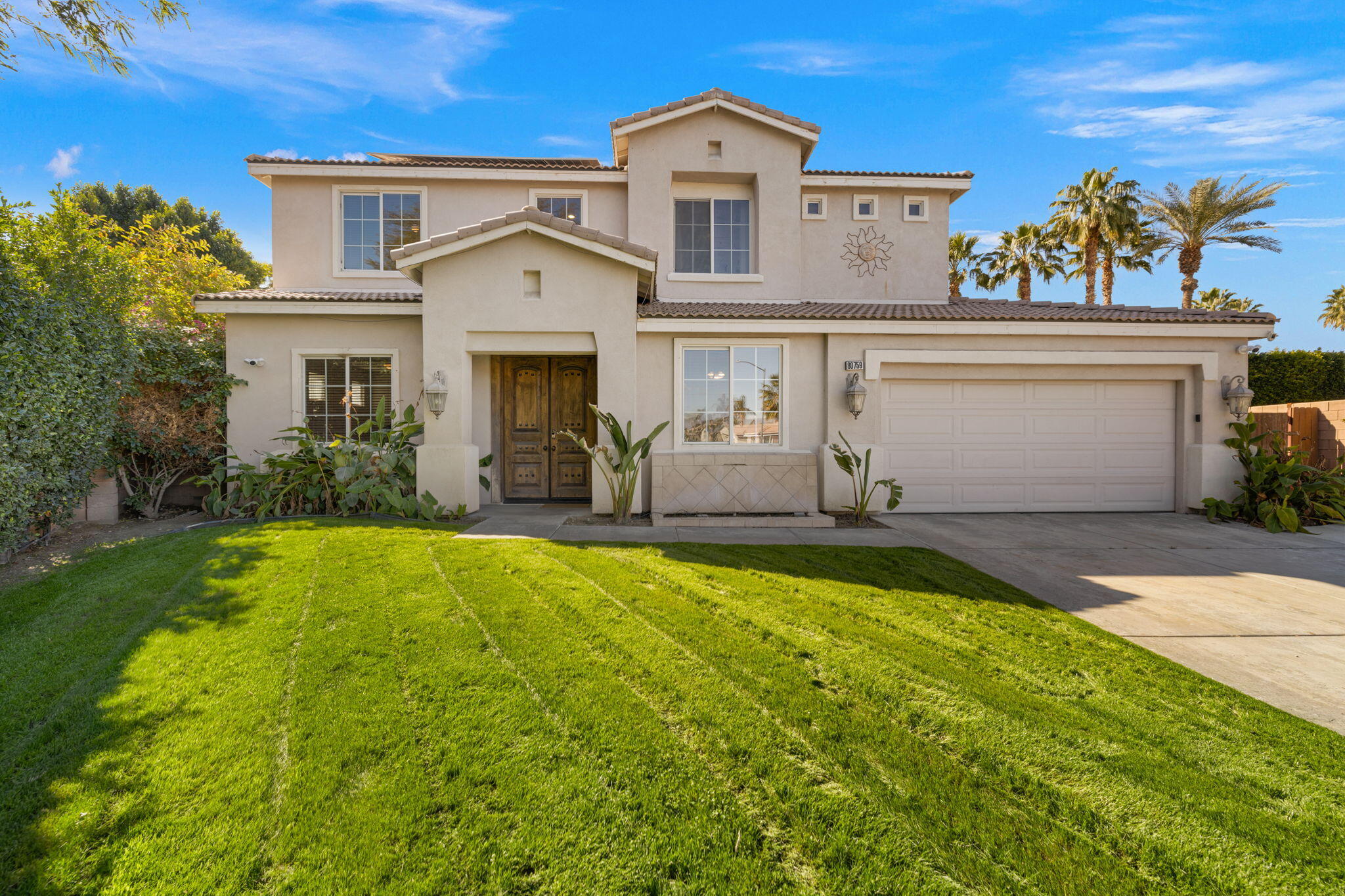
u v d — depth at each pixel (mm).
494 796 2570
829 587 5652
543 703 3357
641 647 4113
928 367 10320
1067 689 3670
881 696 3510
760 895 2102
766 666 3885
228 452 10188
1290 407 11281
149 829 2357
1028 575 6348
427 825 2400
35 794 2562
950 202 12727
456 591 5262
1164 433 10633
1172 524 9383
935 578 6066
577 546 7078
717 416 10141
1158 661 4121
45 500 7164
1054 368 10383
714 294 11828
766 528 8742
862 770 2803
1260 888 2154
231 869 2164
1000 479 10492
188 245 14891
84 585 5375
